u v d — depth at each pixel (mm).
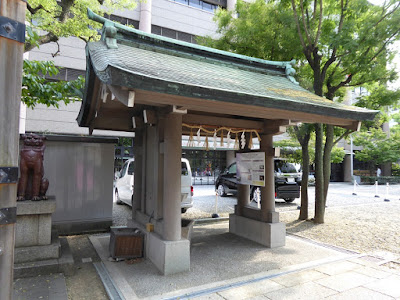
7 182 1591
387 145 23594
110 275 4070
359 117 4309
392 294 3492
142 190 5723
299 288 3660
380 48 7328
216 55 5312
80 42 17094
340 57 7836
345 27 6574
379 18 6945
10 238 1616
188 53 5004
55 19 7734
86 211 6898
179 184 4352
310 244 5773
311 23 7562
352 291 3576
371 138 24938
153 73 3107
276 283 3816
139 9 18578
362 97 8602
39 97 5586
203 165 21922
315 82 7559
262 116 4504
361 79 7883
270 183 5781
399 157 23641
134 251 4766
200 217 8758
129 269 4328
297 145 12391
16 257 4035
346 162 28203
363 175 28078
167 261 4121
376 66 7555
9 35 1623
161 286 3715
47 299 3336
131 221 5840
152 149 5336
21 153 4465
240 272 4242
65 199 6699
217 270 4320
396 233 6738
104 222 7027
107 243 5777
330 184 24859
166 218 4289
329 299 3361
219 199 13055
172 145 4309
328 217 8742
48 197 4859
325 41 7297
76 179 6832
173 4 20016
